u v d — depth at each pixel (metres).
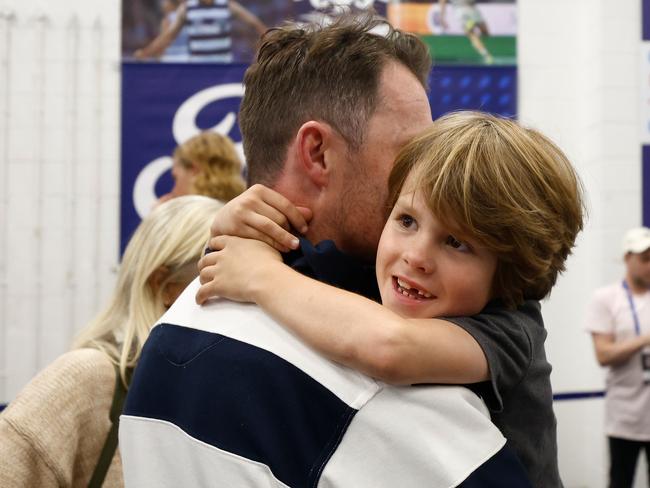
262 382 0.72
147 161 3.97
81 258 3.93
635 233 3.30
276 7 4.01
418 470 0.66
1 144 3.88
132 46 3.97
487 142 0.75
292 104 0.87
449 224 0.74
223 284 0.82
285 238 0.85
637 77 4.04
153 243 1.39
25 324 3.88
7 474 1.09
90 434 1.19
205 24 3.99
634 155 4.05
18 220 3.89
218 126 4.02
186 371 0.78
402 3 4.05
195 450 0.73
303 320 0.73
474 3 4.11
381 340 0.68
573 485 4.14
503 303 0.80
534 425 0.78
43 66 3.92
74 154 3.93
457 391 0.70
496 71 4.15
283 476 0.68
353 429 0.68
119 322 1.36
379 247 0.80
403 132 0.86
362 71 0.85
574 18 4.21
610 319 3.28
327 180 0.86
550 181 0.76
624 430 3.22
